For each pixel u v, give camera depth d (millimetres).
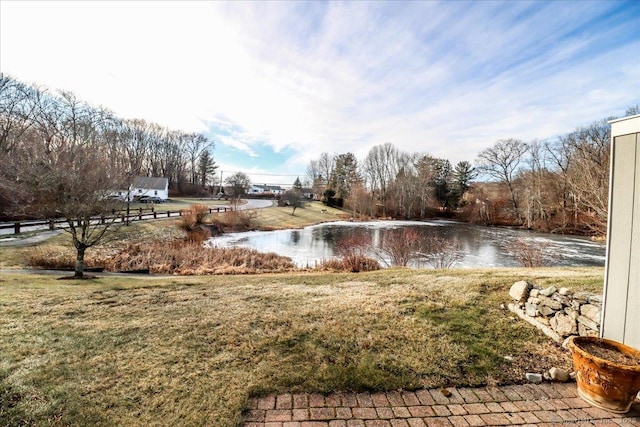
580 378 2504
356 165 51250
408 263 13883
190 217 21766
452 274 6586
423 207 42219
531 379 2754
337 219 37469
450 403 2422
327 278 6922
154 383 2582
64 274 8305
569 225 27156
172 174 53125
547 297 3736
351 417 2236
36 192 7531
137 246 12781
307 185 63156
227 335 3543
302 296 5160
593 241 20922
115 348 3189
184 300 4977
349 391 2557
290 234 24250
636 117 2637
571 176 19562
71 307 4516
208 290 5727
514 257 15867
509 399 2484
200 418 2178
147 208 28828
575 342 2699
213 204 39375
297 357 3061
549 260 14953
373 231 26266
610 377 2287
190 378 2670
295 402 2404
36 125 17156
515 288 4379
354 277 6949
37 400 2309
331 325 3818
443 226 32281
